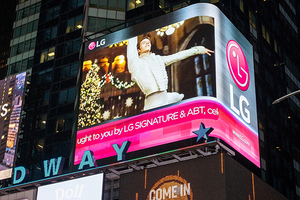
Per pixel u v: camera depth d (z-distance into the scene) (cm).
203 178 4962
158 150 5381
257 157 5662
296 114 8338
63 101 7594
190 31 5784
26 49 8681
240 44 6091
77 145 5959
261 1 8344
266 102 7425
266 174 6788
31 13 9025
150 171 5294
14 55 8750
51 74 7981
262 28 8050
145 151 5456
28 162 7344
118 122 5794
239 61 5938
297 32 9481
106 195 5706
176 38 5841
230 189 4859
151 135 5500
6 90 7012
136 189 5288
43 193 5712
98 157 5734
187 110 5384
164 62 5778
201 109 5319
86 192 5428
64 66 7900
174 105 5494
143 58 5962
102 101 6038
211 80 5431
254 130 5775
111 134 5778
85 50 6506
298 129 8256
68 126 7338
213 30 5703
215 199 4809
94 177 5462
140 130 5597
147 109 5656
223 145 5028
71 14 8319
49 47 8288
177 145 5291
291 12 9500
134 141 5578
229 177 4909
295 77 8762
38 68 8194
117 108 5881
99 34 7894
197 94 5412
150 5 7825
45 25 8588
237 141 5425
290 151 7719
